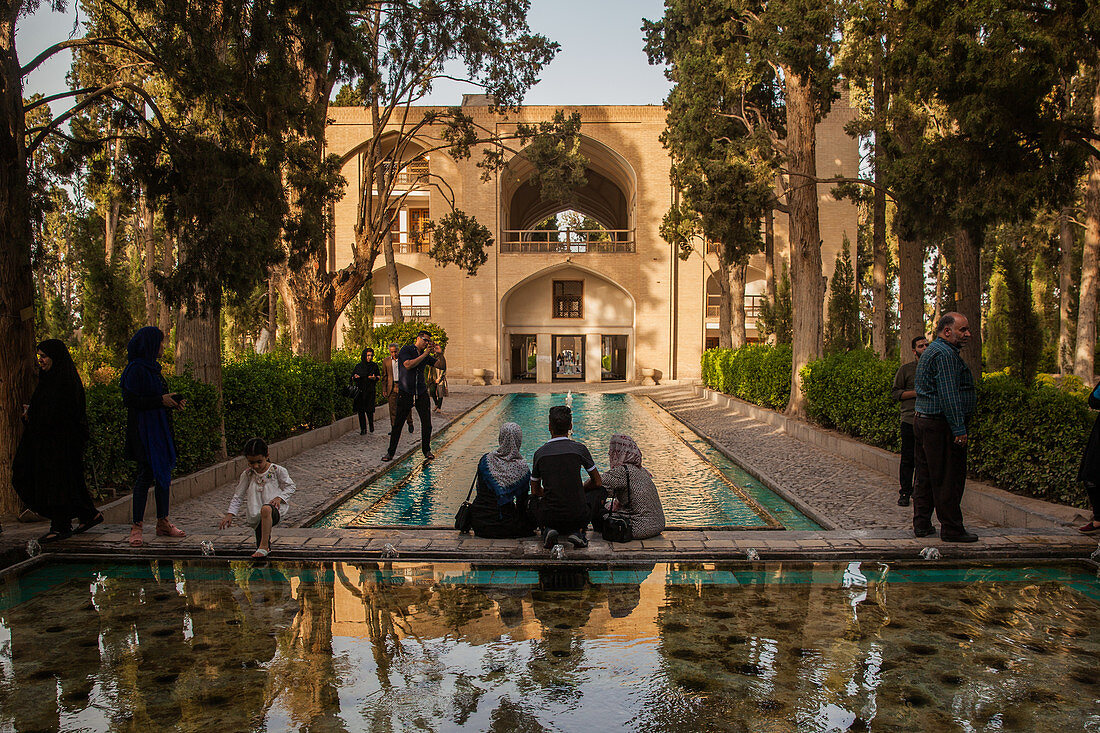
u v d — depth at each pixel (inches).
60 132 319.9
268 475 212.2
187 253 325.7
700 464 403.2
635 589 182.4
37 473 215.5
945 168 338.6
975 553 205.6
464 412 689.6
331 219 647.8
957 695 124.3
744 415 675.4
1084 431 248.1
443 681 130.0
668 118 854.5
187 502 287.9
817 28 490.6
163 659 139.6
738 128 733.3
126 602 172.9
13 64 258.5
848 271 842.2
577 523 209.2
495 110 791.1
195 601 173.3
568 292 1216.8
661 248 1170.0
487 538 220.5
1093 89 619.8
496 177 1155.9
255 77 335.6
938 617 161.8
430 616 162.9
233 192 319.9
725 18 693.9
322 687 127.6
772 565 201.6
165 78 341.7
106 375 625.9
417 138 1155.3
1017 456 268.4
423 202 1253.7
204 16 319.6
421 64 704.4
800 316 562.6
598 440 503.8
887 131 456.4
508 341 1221.1
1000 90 300.4
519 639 149.4
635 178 1166.3
